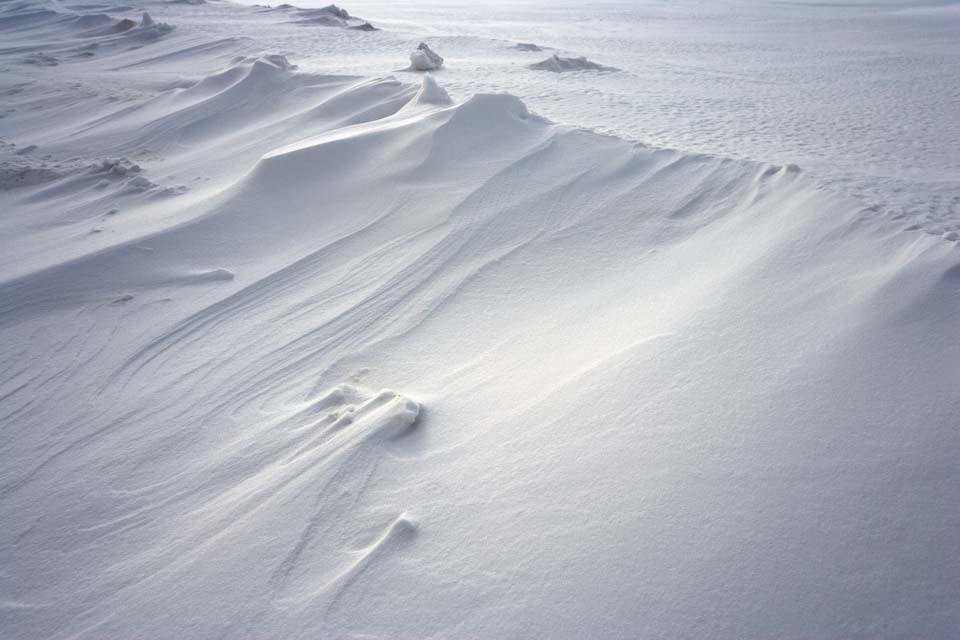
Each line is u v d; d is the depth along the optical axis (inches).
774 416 89.7
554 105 418.6
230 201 206.1
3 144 349.4
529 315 144.9
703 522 75.8
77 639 78.4
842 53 933.2
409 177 213.0
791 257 137.8
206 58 653.9
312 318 152.6
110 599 83.2
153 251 181.3
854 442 84.0
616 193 197.0
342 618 74.0
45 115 414.6
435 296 158.4
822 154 318.0
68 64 644.7
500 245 177.3
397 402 109.0
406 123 239.3
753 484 79.7
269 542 86.4
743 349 105.8
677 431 90.1
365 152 227.1
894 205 203.5
